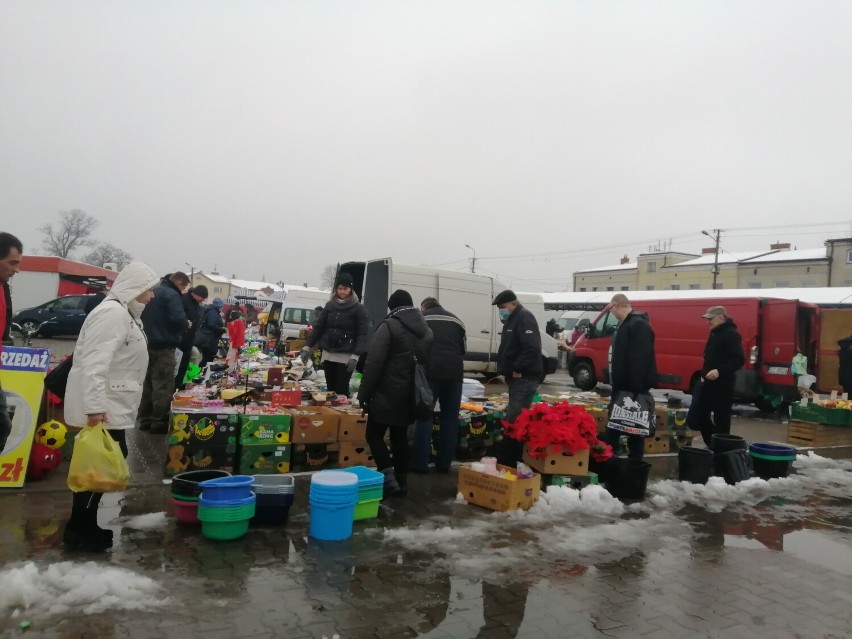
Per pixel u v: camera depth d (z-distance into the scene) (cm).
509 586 380
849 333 1387
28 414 505
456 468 675
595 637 326
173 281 729
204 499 415
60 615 307
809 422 957
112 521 441
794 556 461
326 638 306
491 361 1454
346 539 439
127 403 392
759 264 4716
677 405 1300
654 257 5538
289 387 741
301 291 2256
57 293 2584
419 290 1307
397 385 537
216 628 307
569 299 2950
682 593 386
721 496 620
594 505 548
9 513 443
